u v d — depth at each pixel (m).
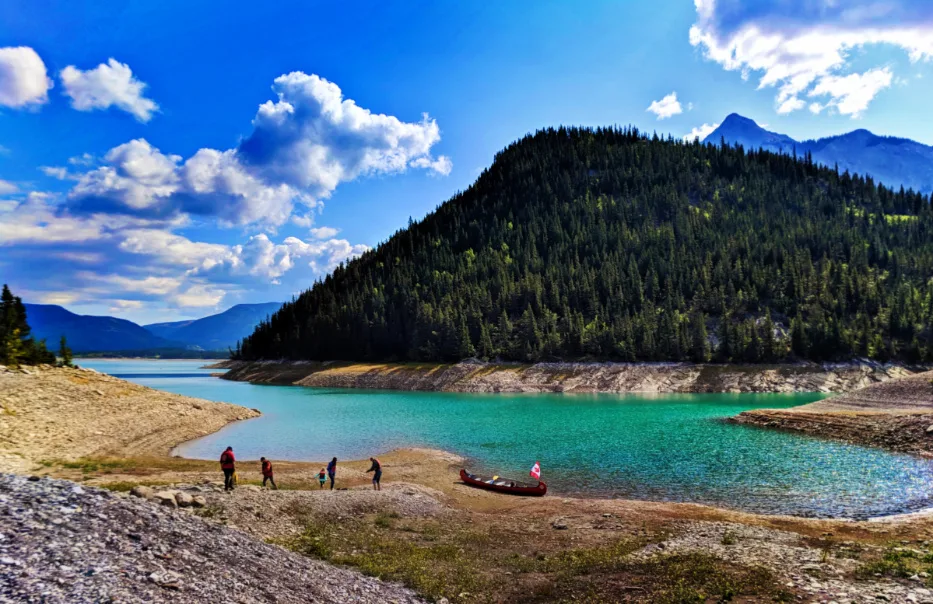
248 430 58.56
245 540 16.38
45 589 9.30
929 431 42.88
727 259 155.88
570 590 15.41
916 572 15.29
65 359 66.38
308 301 199.62
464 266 191.25
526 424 61.66
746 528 22.20
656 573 16.14
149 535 13.66
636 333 123.62
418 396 101.62
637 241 185.25
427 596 15.29
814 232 174.12
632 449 45.47
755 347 113.38
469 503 30.17
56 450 38.22
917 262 154.50
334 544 19.97
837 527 23.44
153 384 145.25
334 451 46.88
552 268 167.88
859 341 114.81
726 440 49.16
